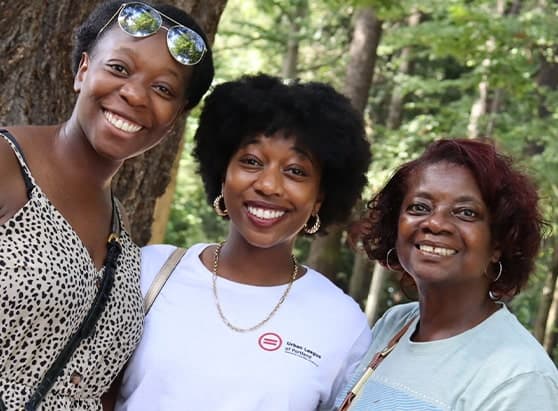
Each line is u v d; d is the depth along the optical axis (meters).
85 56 2.60
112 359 2.58
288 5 13.60
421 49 14.91
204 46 2.63
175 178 4.96
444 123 13.20
